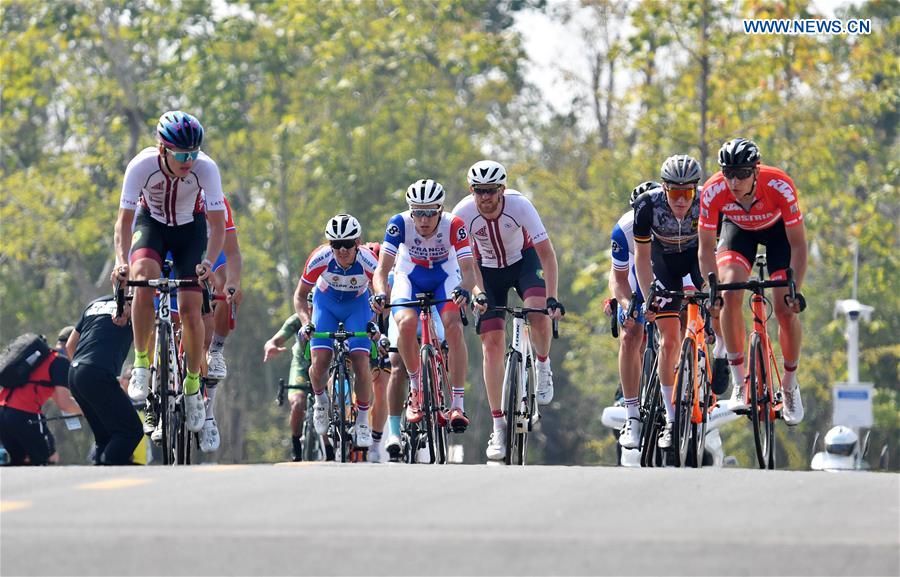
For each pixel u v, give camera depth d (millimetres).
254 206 126625
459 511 17453
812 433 113438
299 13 110812
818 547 15180
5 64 113688
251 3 112938
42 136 135500
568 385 140125
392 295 34406
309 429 40875
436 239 33719
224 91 110938
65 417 38188
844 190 105188
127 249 28531
